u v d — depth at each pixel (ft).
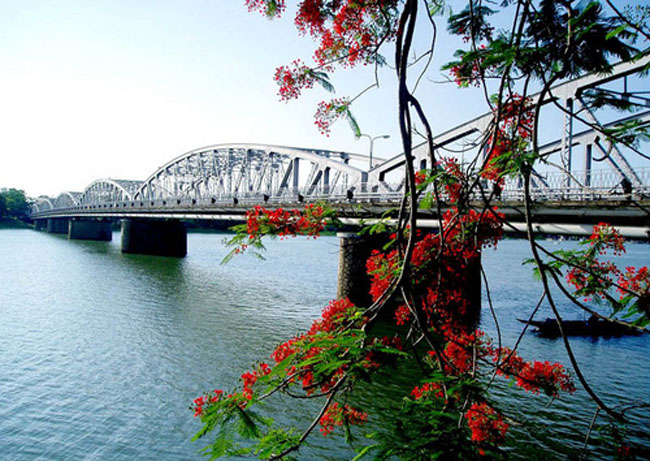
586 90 15.90
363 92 16.57
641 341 79.30
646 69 13.16
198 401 12.71
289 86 16.80
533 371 17.97
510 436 44.68
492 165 13.51
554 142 69.77
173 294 122.01
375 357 10.91
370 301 104.94
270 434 11.94
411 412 11.32
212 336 80.74
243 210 160.04
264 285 140.56
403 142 12.88
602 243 17.49
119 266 184.75
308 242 407.85
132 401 53.47
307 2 16.51
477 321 90.68
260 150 196.13
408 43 12.94
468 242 14.76
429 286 14.44
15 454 42.04
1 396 54.24
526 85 13.52
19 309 100.22
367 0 16.15
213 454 10.82
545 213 64.39
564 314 100.17
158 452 42.75
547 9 13.80
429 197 14.38
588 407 51.57
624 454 15.44
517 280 154.51
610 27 12.30
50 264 187.11
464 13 16.69
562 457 41.19
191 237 431.43
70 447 43.45
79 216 376.07
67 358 68.13
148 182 307.37
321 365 10.60
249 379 13.15
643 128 14.07
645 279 16.44
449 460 9.73
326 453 41.32
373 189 118.93
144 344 75.61
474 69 16.02
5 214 599.16
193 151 248.32
